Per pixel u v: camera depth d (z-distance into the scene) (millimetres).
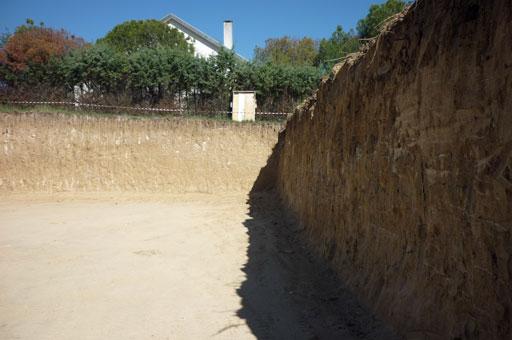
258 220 12578
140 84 20812
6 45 20297
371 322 4809
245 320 5562
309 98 11305
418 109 4410
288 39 39219
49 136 17656
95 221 12398
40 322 5629
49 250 9273
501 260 2996
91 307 6141
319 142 9250
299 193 11547
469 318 3338
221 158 18266
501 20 3070
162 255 8898
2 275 7590
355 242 6332
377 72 5711
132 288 6922
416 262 4352
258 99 21938
